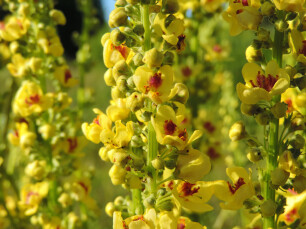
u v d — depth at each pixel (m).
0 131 0.59
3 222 0.55
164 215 0.28
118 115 0.30
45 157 0.47
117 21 0.29
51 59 0.47
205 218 0.56
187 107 0.57
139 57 0.28
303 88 0.30
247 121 0.59
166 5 0.28
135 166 0.29
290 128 0.31
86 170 0.54
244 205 0.30
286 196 0.32
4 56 0.51
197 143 0.49
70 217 0.48
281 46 0.30
